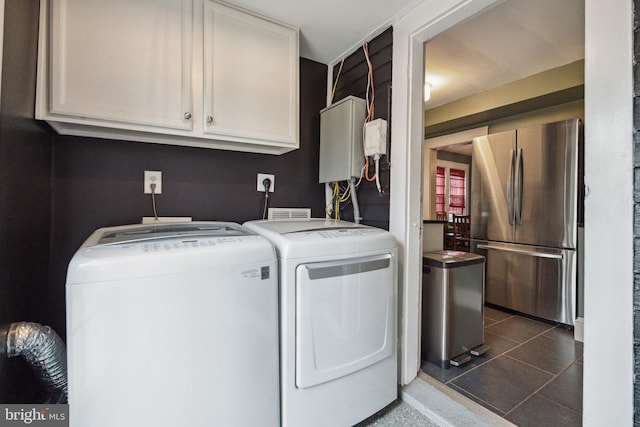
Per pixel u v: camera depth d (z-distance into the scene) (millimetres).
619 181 917
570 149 2570
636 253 890
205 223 1532
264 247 1123
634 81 894
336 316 1259
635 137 891
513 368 1930
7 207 946
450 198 6020
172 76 1384
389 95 1790
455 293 1979
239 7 1570
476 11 1404
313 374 1201
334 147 2014
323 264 1231
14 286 1018
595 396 970
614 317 930
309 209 2211
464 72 2658
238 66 1558
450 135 3951
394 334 1485
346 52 2092
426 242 2328
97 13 1236
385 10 1633
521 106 2953
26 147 1101
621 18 914
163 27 1367
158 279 919
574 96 2691
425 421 1441
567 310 2576
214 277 1004
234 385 1047
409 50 1644
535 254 2760
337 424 1286
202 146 1774
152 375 916
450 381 1776
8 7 917
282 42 1706
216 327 1010
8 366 977
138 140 1604
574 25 1960
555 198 2660
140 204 1644
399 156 1689
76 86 1199
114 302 871
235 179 1923
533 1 1738
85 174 1517
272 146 1737
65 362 1054
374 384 1403
